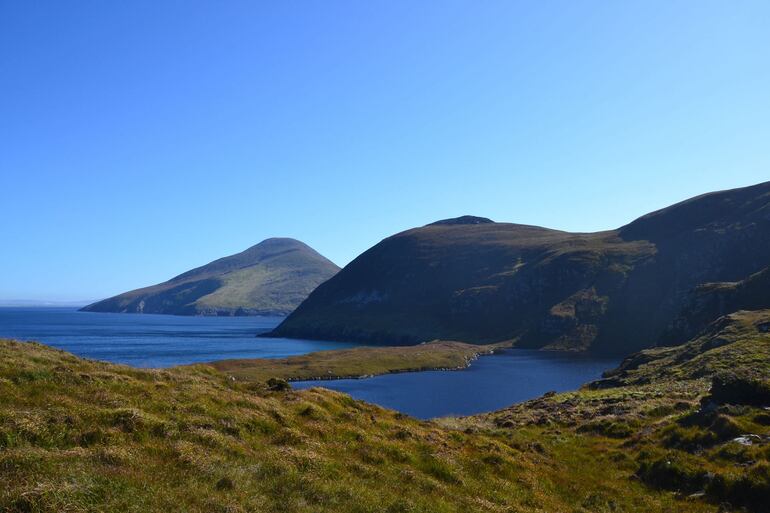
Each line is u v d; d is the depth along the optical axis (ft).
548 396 199.52
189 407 68.80
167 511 39.68
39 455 44.14
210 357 543.39
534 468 81.30
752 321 242.78
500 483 69.56
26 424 49.90
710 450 82.07
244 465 54.29
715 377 108.47
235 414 70.28
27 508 35.73
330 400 94.58
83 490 39.04
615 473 84.48
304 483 52.24
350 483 56.08
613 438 108.68
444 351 544.21
